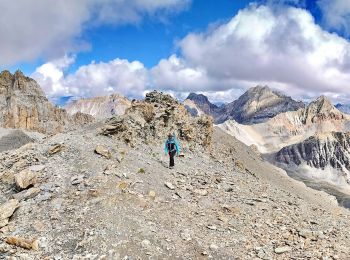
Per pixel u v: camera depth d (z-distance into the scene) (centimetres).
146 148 3372
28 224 1831
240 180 3030
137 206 2073
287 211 2403
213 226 1997
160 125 3931
